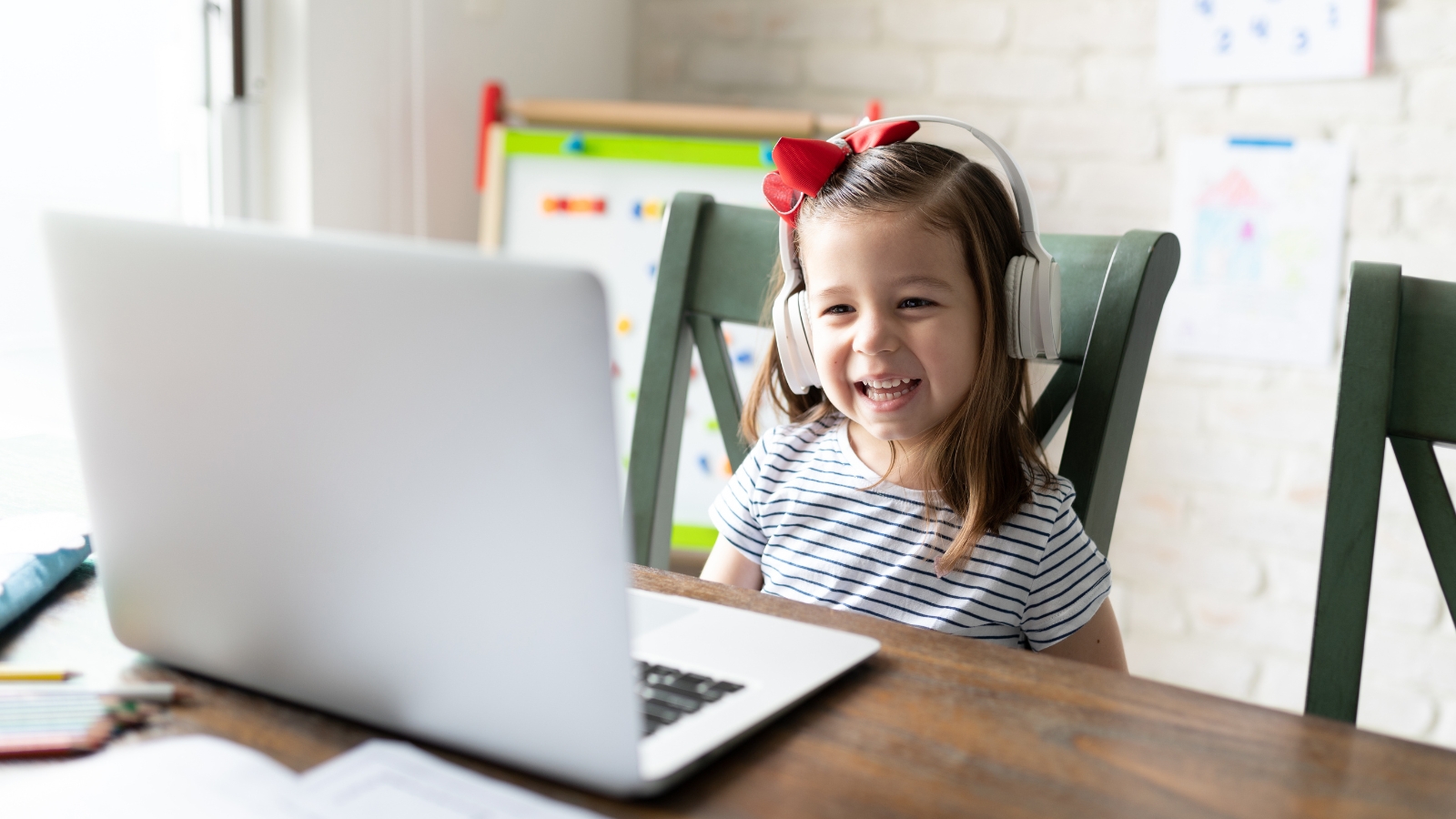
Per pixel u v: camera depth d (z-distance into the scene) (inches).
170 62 69.4
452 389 17.6
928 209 34.4
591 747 18.3
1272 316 74.5
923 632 25.8
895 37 82.6
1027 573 35.0
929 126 82.4
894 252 34.4
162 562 22.1
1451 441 28.9
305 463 19.5
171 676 23.0
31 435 40.6
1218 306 75.9
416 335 17.6
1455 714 72.5
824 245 35.5
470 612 18.7
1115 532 81.0
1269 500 76.3
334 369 18.6
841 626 26.2
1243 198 74.3
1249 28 72.4
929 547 36.4
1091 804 18.5
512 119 82.7
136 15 67.1
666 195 77.9
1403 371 29.7
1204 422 77.5
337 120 74.4
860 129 37.9
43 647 24.2
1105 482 36.0
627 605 17.3
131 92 67.5
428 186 81.9
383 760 19.1
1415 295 30.0
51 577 26.7
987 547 35.4
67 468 36.7
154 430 21.0
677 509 79.3
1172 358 77.8
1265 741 20.8
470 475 17.9
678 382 41.4
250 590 21.1
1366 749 20.6
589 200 78.6
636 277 78.5
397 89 78.2
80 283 20.7
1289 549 76.2
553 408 16.9
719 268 41.0
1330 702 29.2
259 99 72.7
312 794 18.0
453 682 19.3
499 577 18.2
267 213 74.6
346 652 20.4
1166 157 76.3
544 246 79.3
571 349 16.5
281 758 19.8
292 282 18.5
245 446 20.0
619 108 78.1
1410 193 70.2
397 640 19.7
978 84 80.7
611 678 17.8
